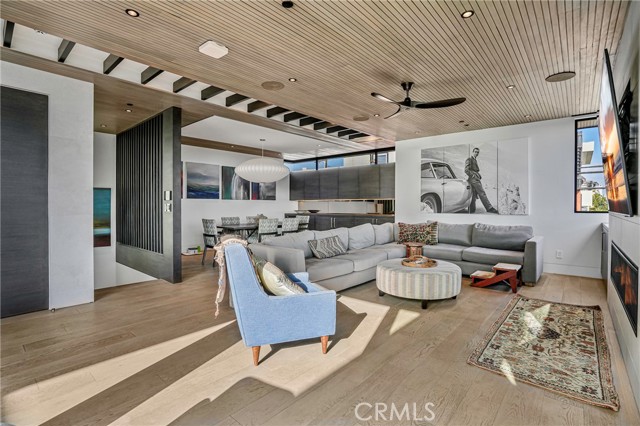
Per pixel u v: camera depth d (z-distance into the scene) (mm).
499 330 3014
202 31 2768
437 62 3309
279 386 2137
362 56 3207
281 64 3404
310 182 10344
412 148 7117
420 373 2283
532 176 5609
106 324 3225
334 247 4746
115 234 6645
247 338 2371
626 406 1920
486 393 2045
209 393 2061
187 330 3068
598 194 5141
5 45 3131
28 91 3531
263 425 1762
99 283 6016
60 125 3740
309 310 2520
